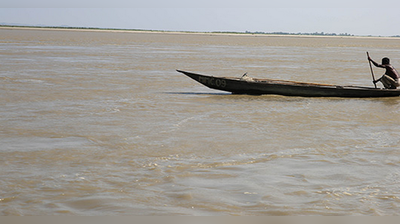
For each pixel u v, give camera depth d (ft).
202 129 35.47
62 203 20.75
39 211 19.89
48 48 142.31
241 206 20.57
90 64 89.30
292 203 20.90
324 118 40.60
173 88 59.06
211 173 24.98
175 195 21.79
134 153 28.58
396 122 39.47
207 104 47.19
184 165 26.27
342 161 27.40
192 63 100.12
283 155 28.53
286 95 53.47
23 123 36.42
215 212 19.92
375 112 43.88
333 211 20.04
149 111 42.63
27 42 179.52
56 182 23.29
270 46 216.95
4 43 165.17
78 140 31.55
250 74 79.46
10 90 52.90
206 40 295.28
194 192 22.13
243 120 39.11
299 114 42.22
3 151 28.63
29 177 23.97
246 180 23.93
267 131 35.09
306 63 106.83
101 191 22.17
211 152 29.07
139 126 36.17
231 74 79.56
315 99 51.70
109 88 57.06
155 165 26.23
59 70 76.54
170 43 222.07
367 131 35.63
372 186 23.13
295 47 211.61
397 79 54.60
